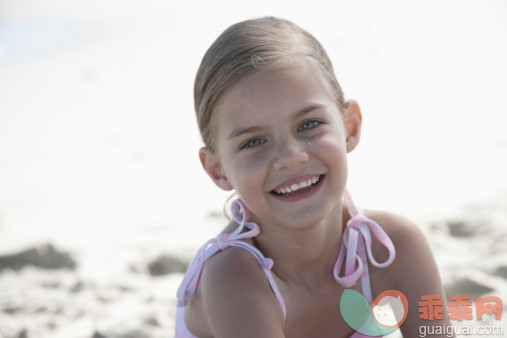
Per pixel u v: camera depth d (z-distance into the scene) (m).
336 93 1.89
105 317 2.98
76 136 8.01
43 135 8.28
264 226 1.94
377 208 3.91
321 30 11.52
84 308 3.08
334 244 2.00
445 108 6.56
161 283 3.34
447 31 9.88
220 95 1.77
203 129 1.92
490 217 3.55
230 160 1.81
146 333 2.82
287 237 1.90
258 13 14.37
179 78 10.79
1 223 4.51
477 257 3.14
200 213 4.40
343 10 12.84
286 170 1.74
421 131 5.82
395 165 4.84
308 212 1.78
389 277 2.07
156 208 4.64
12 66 13.37
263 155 1.75
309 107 1.75
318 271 2.00
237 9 15.55
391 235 2.07
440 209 3.74
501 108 6.19
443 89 7.32
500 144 4.98
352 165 5.02
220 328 1.86
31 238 3.92
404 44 9.73
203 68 1.83
